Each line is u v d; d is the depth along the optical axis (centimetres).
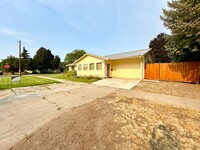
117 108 398
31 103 512
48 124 314
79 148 210
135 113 354
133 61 1298
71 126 291
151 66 1157
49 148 214
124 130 261
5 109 441
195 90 711
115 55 1639
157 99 540
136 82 1032
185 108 414
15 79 1120
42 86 959
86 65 1647
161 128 267
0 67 4606
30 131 285
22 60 3997
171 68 1030
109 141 225
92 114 357
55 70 5141
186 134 243
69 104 489
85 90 782
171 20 927
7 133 279
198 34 682
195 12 694
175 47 903
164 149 199
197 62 888
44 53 4547
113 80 1205
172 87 805
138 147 206
